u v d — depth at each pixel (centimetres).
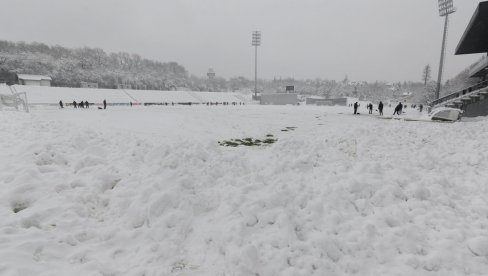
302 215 431
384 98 11575
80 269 346
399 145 866
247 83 15850
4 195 466
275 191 474
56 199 483
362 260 360
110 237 417
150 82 11200
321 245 373
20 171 543
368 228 398
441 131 1099
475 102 2122
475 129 1102
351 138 906
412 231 395
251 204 444
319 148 754
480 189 521
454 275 334
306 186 504
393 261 357
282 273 338
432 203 462
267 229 405
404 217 424
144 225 442
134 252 392
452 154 784
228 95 8544
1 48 9594
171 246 397
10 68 8238
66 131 949
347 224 414
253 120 1898
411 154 760
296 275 335
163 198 469
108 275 347
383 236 390
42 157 611
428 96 7344
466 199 490
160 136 1155
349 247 376
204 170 570
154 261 371
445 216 429
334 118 2147
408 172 548
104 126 1470
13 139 792
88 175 575
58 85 8556
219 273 346
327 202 454
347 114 2691
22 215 427
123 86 10106
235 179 543
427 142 938
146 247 398
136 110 3044
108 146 773
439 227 405
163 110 3075
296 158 623
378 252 368
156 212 454
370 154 752
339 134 1005
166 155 649
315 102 7769
